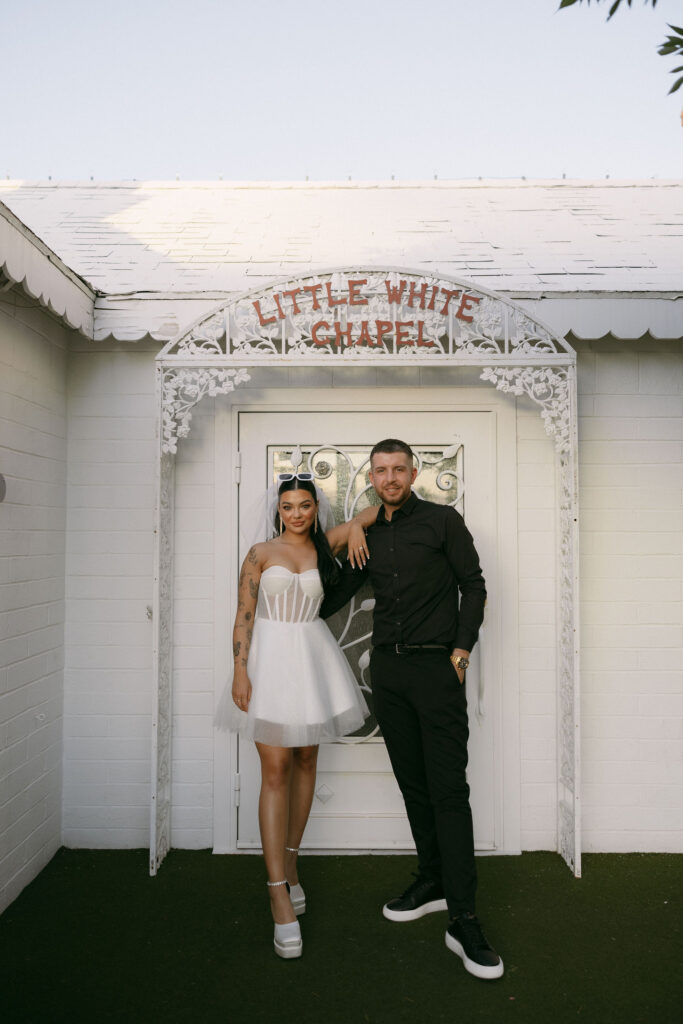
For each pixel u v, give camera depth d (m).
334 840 3.73
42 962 2.76
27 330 3.33
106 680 3.78
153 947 2.87
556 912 3.14
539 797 3.75
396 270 3.32
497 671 3.74
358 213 4.62
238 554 3.79
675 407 3.81
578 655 3.42
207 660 3.77
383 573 2.99
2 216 2.63
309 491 3.08
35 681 3.42
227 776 3.73
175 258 4.07
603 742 3.75
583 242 4.23
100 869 3.52
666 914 3.13
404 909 3.08
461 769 2.89
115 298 3.65
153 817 3.44
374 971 2.73
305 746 3.08
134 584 3.80
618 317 3.55
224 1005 2.53
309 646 3.03
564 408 3.40
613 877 3.46
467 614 2.93
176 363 3.34
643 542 3.79
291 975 2.70
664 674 3.77
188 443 3.81
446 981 2.67
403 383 3.81
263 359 3.33
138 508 3.81
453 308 3.38
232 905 3.19
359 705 3.21
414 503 3.05
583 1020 2.46
